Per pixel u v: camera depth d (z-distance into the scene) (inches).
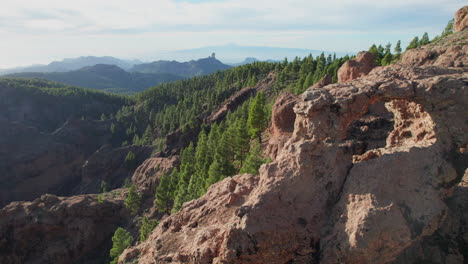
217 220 919.0
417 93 789.9
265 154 2546.8
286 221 690.2
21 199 5851.4
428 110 796.6
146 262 972.6
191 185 2517.2
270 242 671.1
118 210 3312.0
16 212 2869.1
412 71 869.2
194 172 3169.3
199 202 1127.0
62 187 6343.5
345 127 799.7
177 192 2812.5
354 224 632.4
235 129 3144.7
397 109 982.4
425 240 828.0
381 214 625.0
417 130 901.8
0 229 2755.9
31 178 6008.9
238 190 1026.1
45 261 2785.4
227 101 6683.1
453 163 763.4
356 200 673.0
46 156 6230.3
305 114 780.6
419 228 645.3
